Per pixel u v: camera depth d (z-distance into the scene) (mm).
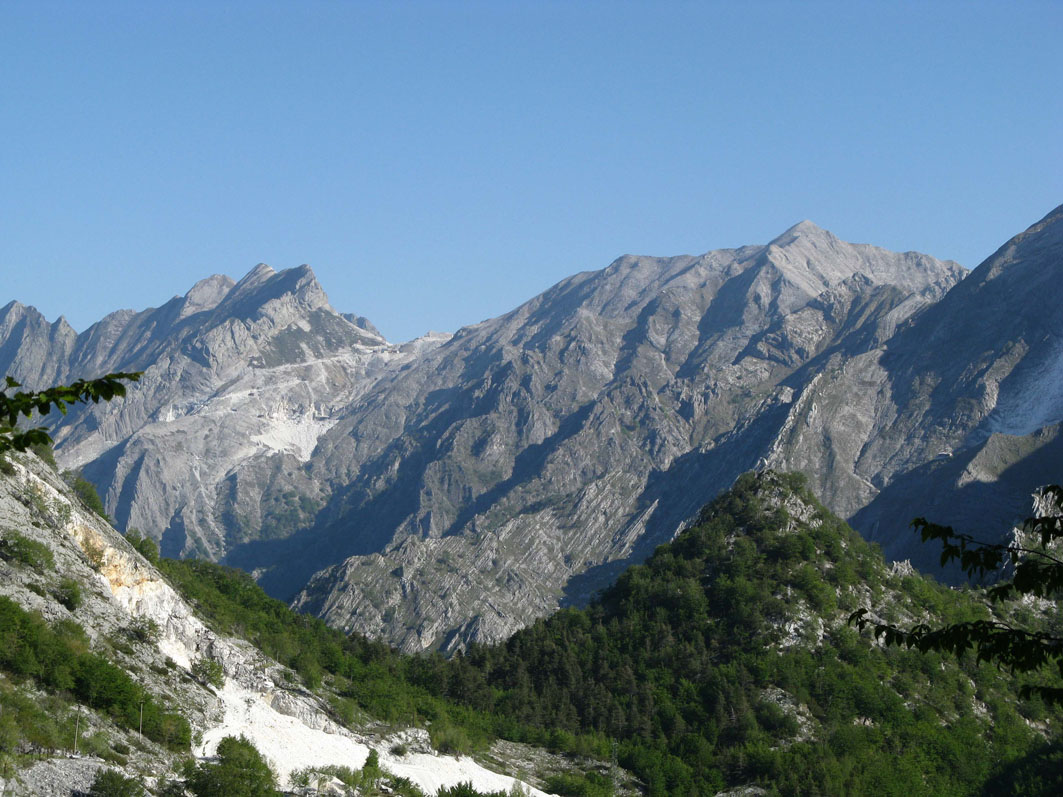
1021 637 44656
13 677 113688
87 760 105938
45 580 137250
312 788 136625
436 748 187875
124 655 138000
